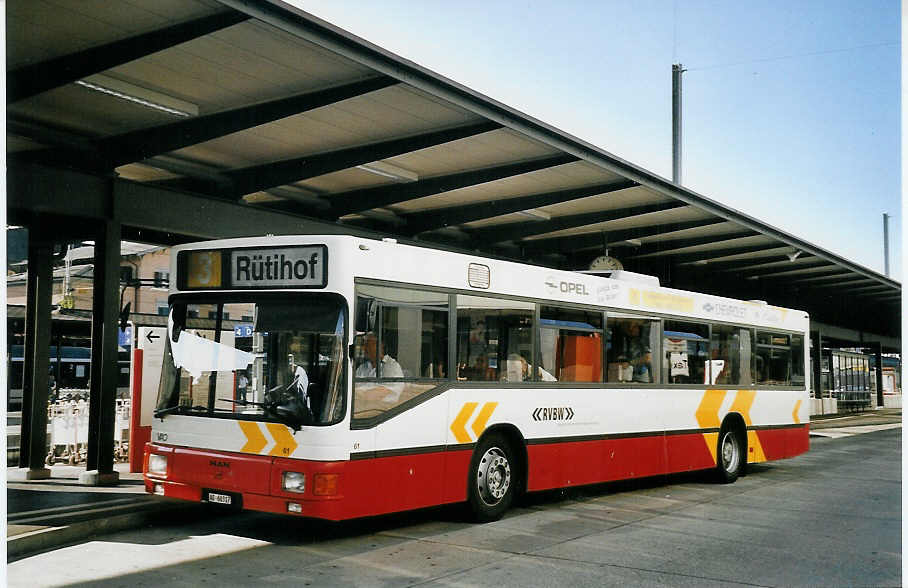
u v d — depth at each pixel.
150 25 7.82
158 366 12.58
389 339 8.45
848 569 7.55
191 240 12.55
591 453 11.07
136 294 37.12
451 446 9.09
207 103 9.98
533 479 10.15
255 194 13.73
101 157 10.67
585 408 11.02
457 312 9.30
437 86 9.60
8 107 9.70
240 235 12.05
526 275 10.33
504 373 9.88
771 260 22.92
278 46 8.43
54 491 10.19
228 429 8.24
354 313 8.07
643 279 12.62
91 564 7.25
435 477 8.88
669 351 12.73
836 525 9.83
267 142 11.40
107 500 9.52
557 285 10.79
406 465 8.52
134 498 9.66
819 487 13.47
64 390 31.08
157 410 8.78
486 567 7.37
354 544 8.27
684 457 12.86
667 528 9.45
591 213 16.55
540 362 10.42
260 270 8.42
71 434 13.45
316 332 8.05
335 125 10.84
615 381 11.62
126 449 13.86
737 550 8.30
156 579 6.76
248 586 6.59
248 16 7.59
